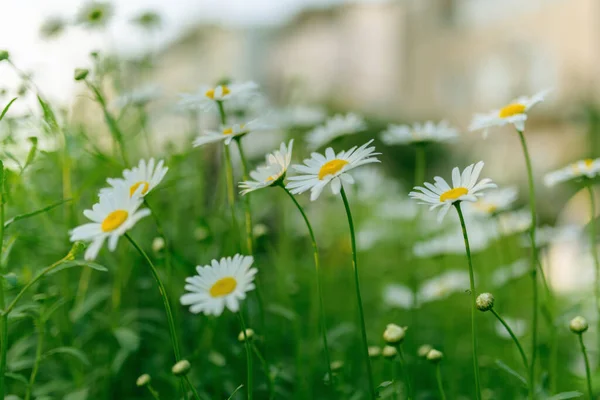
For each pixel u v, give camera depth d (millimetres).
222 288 625
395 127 879
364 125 938
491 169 3654
